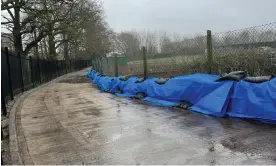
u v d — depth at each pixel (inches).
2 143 182.7
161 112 251.1
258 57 228.4
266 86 191.6
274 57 217.6
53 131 205.6
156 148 155.1
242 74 220.5
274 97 183.6
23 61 514.3
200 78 252.4
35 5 739.4
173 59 339.0
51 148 166.1
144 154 147.3
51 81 778.2
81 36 1397.6
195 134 176.2
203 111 233.8
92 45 1782.7
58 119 247.6
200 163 131.3
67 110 291.1
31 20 789.2
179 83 276.4
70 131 202.8
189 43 305.0
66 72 1306.6
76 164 139.7
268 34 221.6
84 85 615.2
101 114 258.5
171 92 284.0
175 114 238.7
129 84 381.1
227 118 211.5
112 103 322.3
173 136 175.2
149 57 399.2
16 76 453.4
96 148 161.5
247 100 202.2
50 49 1259.8
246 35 238.2
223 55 257.9
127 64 523.5
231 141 158.4
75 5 924.0
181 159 137.5
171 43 350.9
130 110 270.5
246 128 181.8
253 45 232.8
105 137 181.9
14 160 148.4
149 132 187.6
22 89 482.0
